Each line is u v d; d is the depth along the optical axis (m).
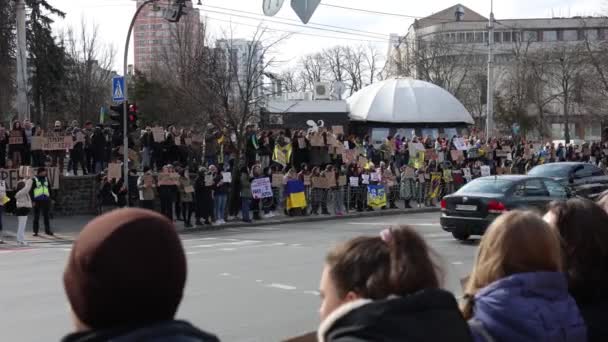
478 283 3.40
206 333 2.11
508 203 17.48
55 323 9.32
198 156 28.66
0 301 10.87
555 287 3.27
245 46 37.19
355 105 51.75
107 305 1.97
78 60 60.25
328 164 29.92
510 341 3.13
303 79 84.75
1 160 26.47
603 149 42.56
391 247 2.70
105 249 1.98
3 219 25.78
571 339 3.21
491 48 42.16
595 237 3.83
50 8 44.22
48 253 18.11
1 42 40.97
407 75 76.38
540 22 109.44
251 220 26.75
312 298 11.02
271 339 8.45
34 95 44.66
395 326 2.44
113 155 27.55
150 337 1.97
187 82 39.84
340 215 28.70
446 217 18.14
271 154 30.42
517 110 65.50
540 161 39.22
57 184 26.23
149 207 23.88
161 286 2.01
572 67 66.19
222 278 12.97
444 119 51.00
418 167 32.91
